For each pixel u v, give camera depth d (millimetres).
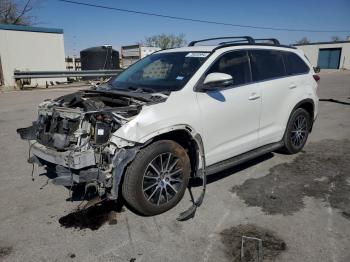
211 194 4312
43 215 3787
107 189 3518
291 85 5473
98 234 3428
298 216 3764
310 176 4938
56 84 18250
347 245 3227
